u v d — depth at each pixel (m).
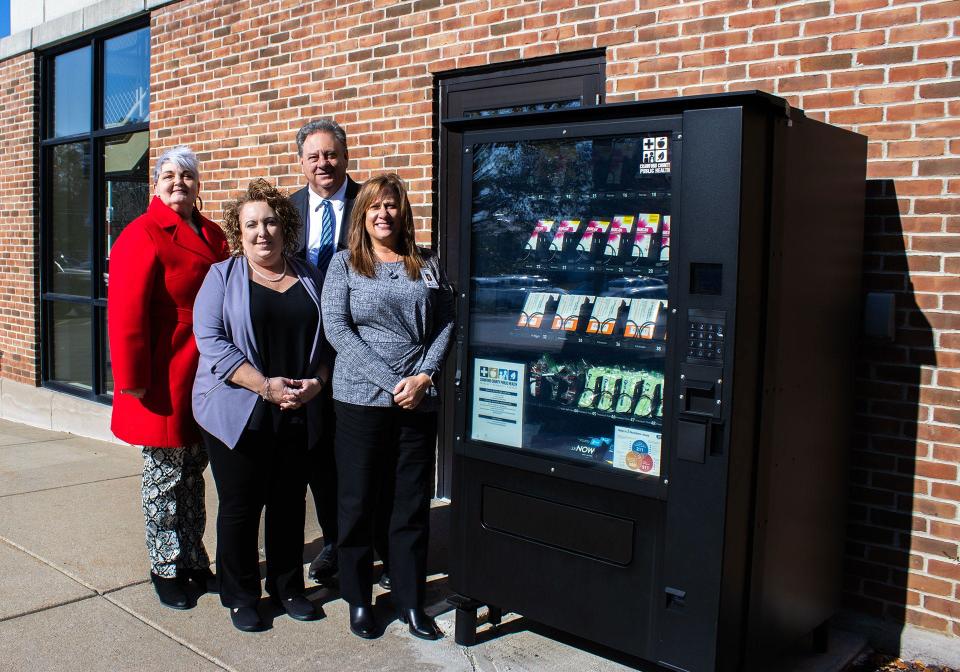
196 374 3.51
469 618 3.36
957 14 3.28
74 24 7.68
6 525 4.75
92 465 6.21
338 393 3.38
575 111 2.97
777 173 2.78
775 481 2.93
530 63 4.61
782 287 2.87
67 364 8.20
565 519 3.09
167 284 3.59
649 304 2.94
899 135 3.42
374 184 3.33
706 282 2.73
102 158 7.77
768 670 3.02
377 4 5.25
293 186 5.84
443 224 5.07
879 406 3.50
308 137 3.92
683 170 2.75
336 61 5.51
